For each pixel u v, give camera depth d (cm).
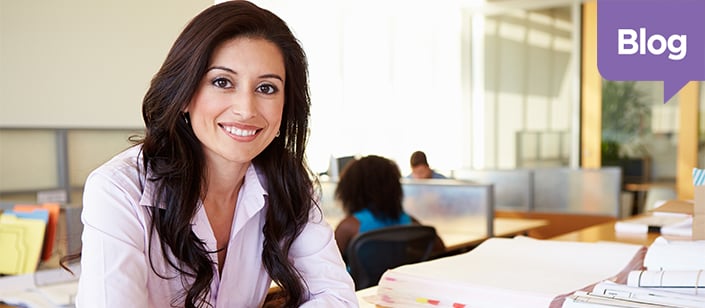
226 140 98
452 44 629
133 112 427
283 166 116
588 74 579
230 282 115
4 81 365
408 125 600
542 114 599
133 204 99
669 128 553
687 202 199
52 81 386
